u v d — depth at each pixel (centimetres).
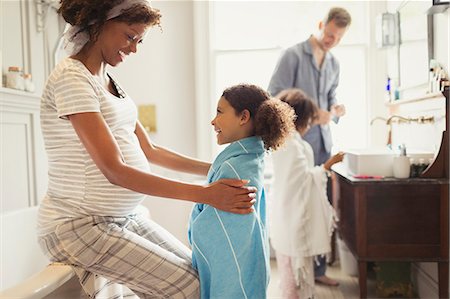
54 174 121
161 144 289
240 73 282
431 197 185
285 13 276
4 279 190
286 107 127
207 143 285
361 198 190
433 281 192
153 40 288
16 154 224
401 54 233
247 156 121
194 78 286
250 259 115
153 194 108
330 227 214
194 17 285
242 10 280
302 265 210
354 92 260
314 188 214
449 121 177
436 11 185
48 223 119
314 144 246
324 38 252
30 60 240
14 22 230
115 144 107
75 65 114
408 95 225
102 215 121
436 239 185
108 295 136
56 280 113
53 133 118
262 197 127
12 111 218
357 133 258
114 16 115
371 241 191
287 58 251
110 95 121
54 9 260
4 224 193
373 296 213
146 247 122
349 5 262
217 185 111
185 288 124
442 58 188
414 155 193
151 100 289
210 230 117
